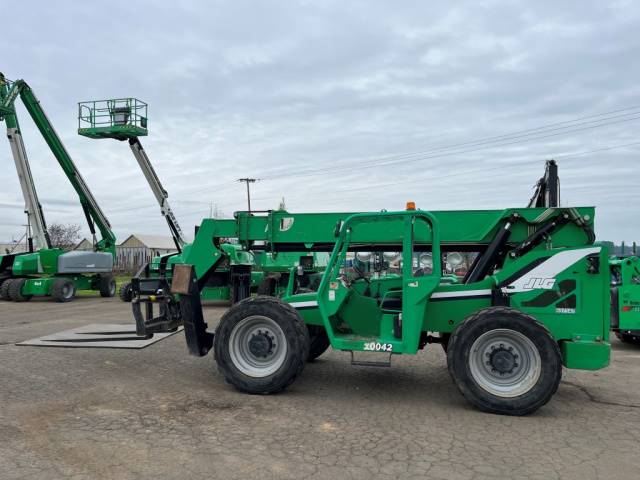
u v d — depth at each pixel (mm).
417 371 7066
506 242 6047
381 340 5691
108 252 22125
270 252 6852
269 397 5711
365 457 4031
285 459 3971
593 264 5391
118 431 4551
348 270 6621
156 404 5383
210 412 5125
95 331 10367
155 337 9578
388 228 5945
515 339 5215
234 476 3660
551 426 4820
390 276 6703
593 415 5180
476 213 6039
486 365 5297
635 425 4867
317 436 4477
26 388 5980
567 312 5469
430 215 5617
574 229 5859
